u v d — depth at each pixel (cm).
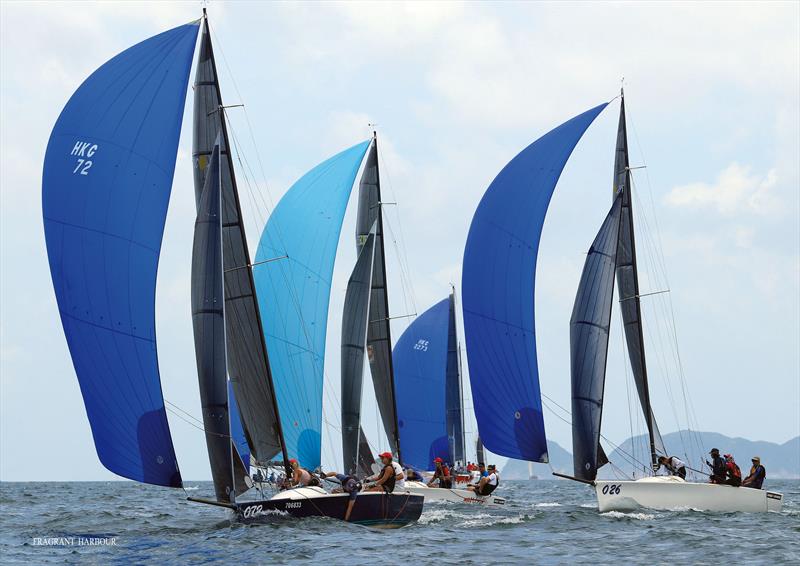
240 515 9406
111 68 9006
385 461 10094
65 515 14588
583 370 11900
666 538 9394
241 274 9938
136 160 9000
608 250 11888
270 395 10006
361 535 9388
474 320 12388
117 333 8844
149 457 8831
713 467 12131
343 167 12650
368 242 13125
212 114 10394
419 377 17450
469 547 8838
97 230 8856
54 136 8856
